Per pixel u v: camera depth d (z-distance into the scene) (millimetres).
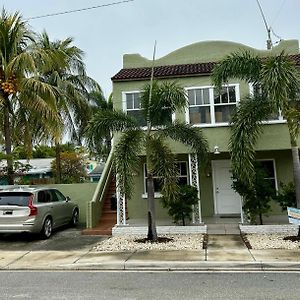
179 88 11797
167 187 11672
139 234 13578
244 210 13367
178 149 14695
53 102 16500
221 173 16578
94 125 11922
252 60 11930
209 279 7727
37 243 12492
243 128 11828
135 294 6723
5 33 15703
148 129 12078
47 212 13359
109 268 9062
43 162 39781
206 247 10875
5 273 8805
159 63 17812
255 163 13805
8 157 15891
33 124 17250
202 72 15273
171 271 8609
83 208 17453
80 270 9000
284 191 13117
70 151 37156
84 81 24734
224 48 17578
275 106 11023
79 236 13641
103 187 16656
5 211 12523
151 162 11844
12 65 15094
